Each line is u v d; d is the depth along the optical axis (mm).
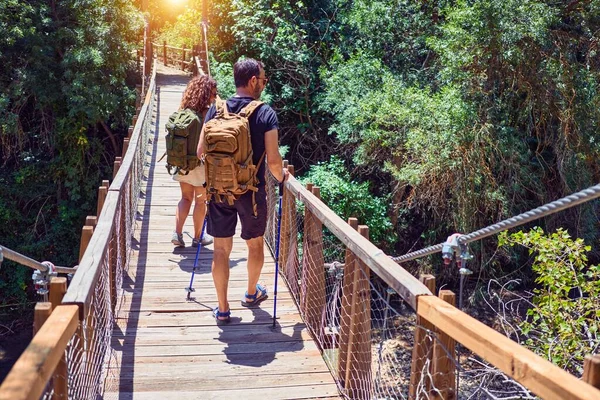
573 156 11680
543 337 6219
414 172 11648
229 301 5336
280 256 6129
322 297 4715
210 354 4375
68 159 16656
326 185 13328
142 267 6184
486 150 11578
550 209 2490
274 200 6664
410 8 15055
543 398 1774
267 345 4543
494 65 11859
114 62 16547
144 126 10508
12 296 15297
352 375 3844
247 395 3873
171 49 25469
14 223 16344
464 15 11617
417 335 2766
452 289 12742
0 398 1724
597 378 1672
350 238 3797
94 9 16234
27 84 15469
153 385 3928
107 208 4445
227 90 16109
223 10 19297
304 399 3869
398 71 14805
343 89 14336
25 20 15148
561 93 11711
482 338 2111
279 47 16562
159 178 10156
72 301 2598
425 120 11820
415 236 14094
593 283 6109
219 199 4449
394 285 3000
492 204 11695
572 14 12641
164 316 5004
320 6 17938
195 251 6734
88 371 3117
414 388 2795
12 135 16562
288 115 17188
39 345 2057
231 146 4250
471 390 6367
